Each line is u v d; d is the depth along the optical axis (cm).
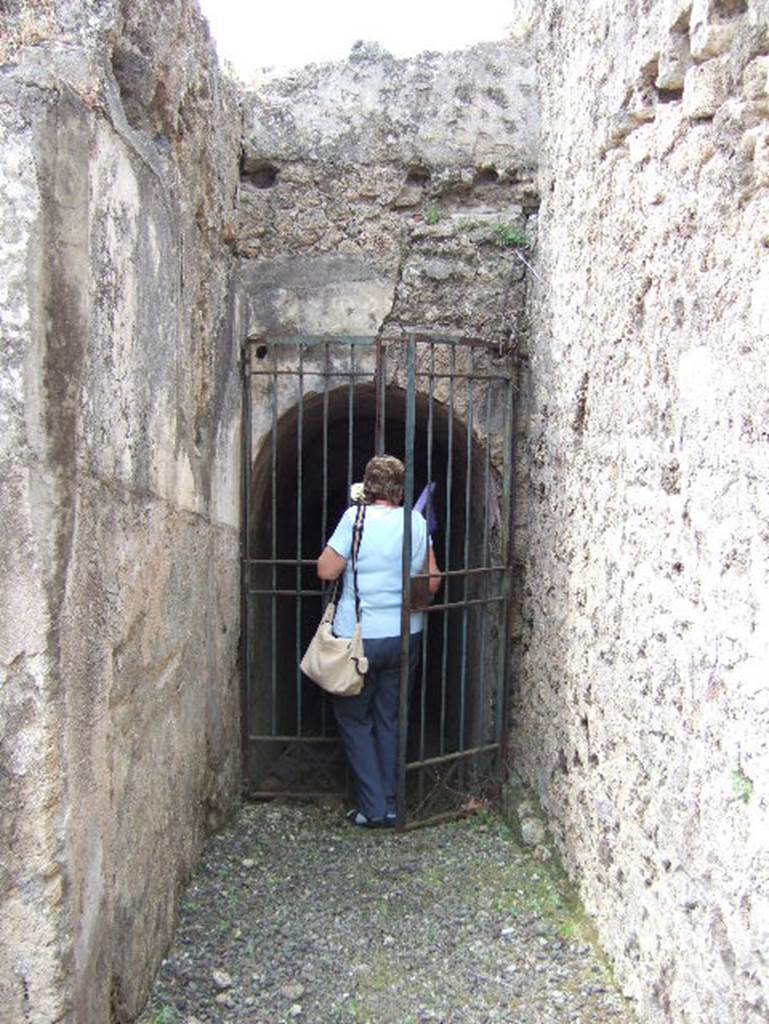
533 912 331
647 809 255
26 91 180
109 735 224
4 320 180
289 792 443
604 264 300
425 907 337
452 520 530
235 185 408
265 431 429
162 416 274
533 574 413
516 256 427
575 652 336
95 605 212
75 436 196
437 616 634
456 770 454
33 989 191
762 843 184
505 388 430
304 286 425
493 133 422
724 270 204
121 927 239
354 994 283
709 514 212
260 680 480
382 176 424
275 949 306
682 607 229
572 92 344
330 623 414
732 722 198
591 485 315
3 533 184
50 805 189
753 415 189
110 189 218
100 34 211
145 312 250
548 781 378
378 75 421
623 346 279
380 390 404
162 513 277
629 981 270
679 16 227
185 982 283
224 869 360
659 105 249
